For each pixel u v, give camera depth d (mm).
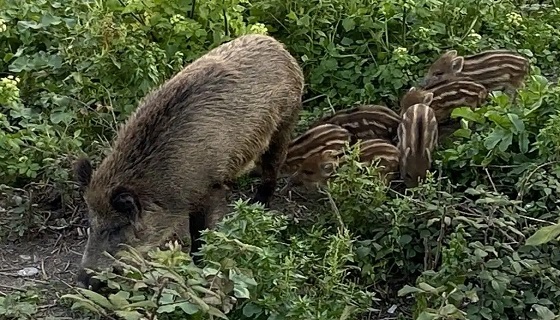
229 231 6523
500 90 9883
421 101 9266
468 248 6742
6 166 8281
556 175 7676
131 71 8883
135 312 5387
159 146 7133
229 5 9469
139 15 9477
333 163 8062
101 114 8758
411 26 10258
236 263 6125
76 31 9078
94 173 7199
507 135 8172
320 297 6426
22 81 9172
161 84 8484
